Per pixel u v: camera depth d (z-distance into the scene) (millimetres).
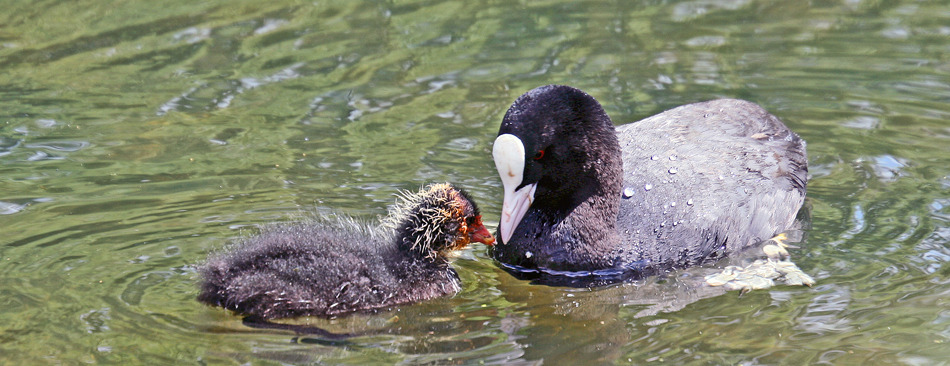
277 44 16703
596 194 10328
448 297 9562
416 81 15172
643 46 16422
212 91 14867
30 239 10008
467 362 7934
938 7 17938
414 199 10070
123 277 9227
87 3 18859
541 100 9883
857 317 8672
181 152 12719
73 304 8672
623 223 10570
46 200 11102
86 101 14500
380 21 17828
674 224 10461
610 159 10273
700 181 10844
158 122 13758
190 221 10562
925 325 8461
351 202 11188
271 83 15156
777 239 10797
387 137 13250
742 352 8070
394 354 8062
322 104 14391
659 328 8633
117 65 15883
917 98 14195
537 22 17688
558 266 10273
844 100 14211
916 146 12711
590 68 15500
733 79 14992
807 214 11227
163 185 11633
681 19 17719
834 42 16438
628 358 8016
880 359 7891
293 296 8859
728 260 10344
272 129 13500
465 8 18594
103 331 8234
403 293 9383
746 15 17875
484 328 8727
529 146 9781
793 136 12258
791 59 15766
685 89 14617
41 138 13133
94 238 10078
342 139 13188
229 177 11898
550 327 8727
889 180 11859
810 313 8805
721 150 11328
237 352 7996
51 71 15664
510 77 15227
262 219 10641
